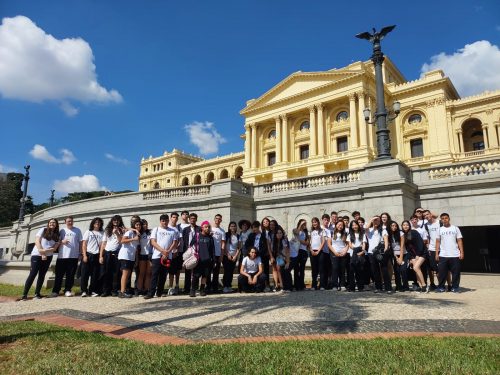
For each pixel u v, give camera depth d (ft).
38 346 15.56
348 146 162.81
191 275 34.01
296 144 177.78
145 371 12.01
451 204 49.34
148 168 325.01
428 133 160.04
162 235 31.96
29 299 31.58
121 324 20.04
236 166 258.16
